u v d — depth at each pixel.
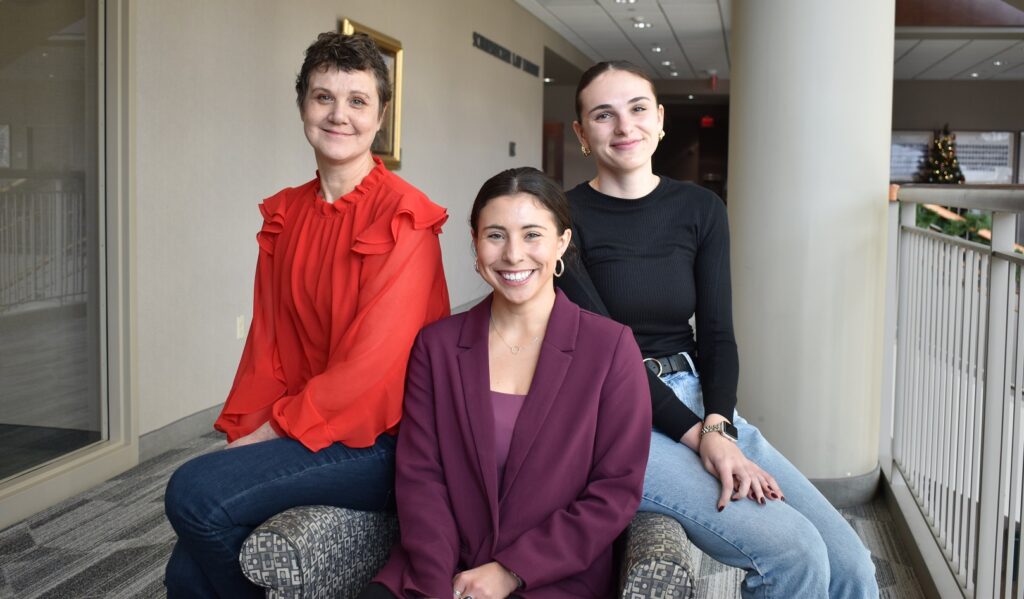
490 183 1.74
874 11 3.32
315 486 1.71
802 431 3.46
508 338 1.79
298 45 5.68
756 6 3.42
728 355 2.06
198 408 4.75
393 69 7.08
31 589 2.82
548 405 1.71
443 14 8.44
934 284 3.06
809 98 3.35
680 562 1.46
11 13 3.47
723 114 21.73
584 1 10.67
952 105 17.20
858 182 3.37
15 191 3.51
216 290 4.87
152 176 4.25
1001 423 2.20
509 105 10.87
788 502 1.88
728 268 2.11
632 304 2.06
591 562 1.61
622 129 2.02
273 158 5.43
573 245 2.03
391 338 1.77
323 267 1.88
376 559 1.80
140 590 2.81
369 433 1.76
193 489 1.62
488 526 1.68
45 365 3.71
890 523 3.35
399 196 1.85
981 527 2.26
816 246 3.39
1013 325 2.13
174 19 4.38
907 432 3.50
